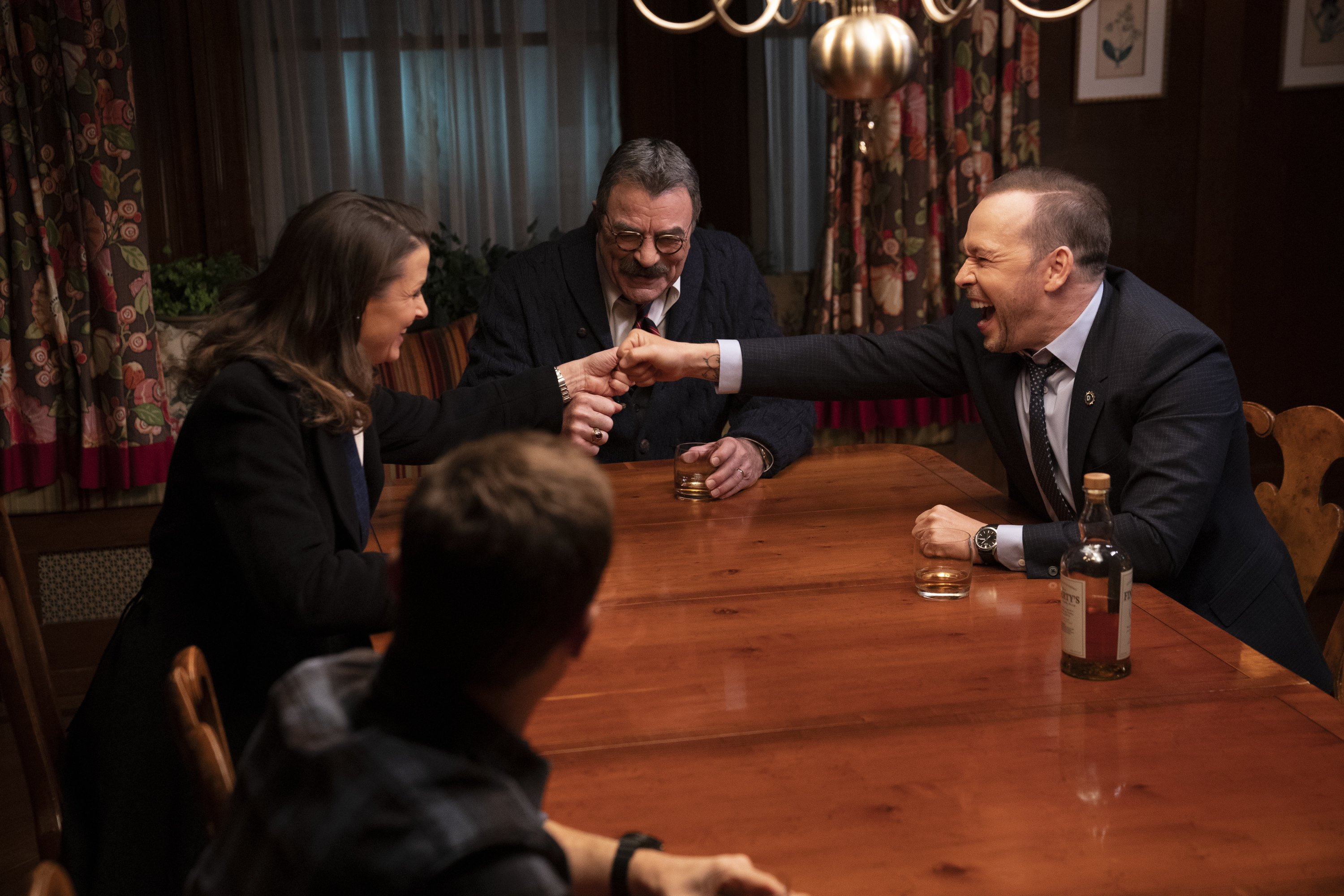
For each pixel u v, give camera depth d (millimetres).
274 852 696
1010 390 2035
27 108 3129
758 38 4434
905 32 1741
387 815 671
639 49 4465
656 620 1590
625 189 2357
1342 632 1759
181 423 3473
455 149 4477
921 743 1229
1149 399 1803
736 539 1939
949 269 3912
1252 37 4238
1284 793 1111
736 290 2658
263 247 4406
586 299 2590
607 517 736
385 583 1530
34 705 1584
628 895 916
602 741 1249
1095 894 964
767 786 1149
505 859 667
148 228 4293
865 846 1042
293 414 1555
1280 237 4402
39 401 3242
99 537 3387
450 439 2111
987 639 1504
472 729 731
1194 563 1887
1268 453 4559
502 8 4395
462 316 3900
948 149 3826
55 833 1589
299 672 808
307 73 4371
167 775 1545
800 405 2439
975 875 994
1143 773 1156
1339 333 4508
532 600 699
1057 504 2002
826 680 1391
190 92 4273
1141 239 4352
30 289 3193
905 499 2158
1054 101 4219
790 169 4512
